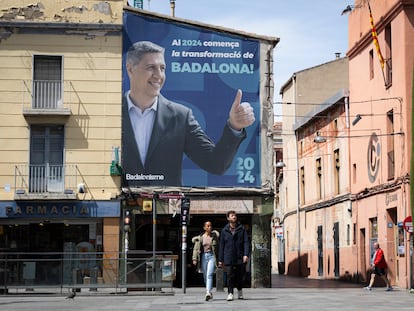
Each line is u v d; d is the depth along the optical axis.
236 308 15.80
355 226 36.34
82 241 28.86
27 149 28.78
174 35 29.91
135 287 23.52
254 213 29.61
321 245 43.38
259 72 30.09
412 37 29.39
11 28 29.17
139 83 29.53
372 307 16.12
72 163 28.88
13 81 29.02
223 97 29.92
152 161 29.38
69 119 29.03
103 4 29.64
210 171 29.62
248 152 29.81
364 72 35.03
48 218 28.67
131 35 29.67
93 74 29.34
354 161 36.72
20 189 28.55
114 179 29.06
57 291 23.42
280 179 57.38
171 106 29.66
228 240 17.84
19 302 20.56
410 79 29.34
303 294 22.61
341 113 38.88
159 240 29.77
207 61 29.95
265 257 29.48
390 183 30.86
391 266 31.20
